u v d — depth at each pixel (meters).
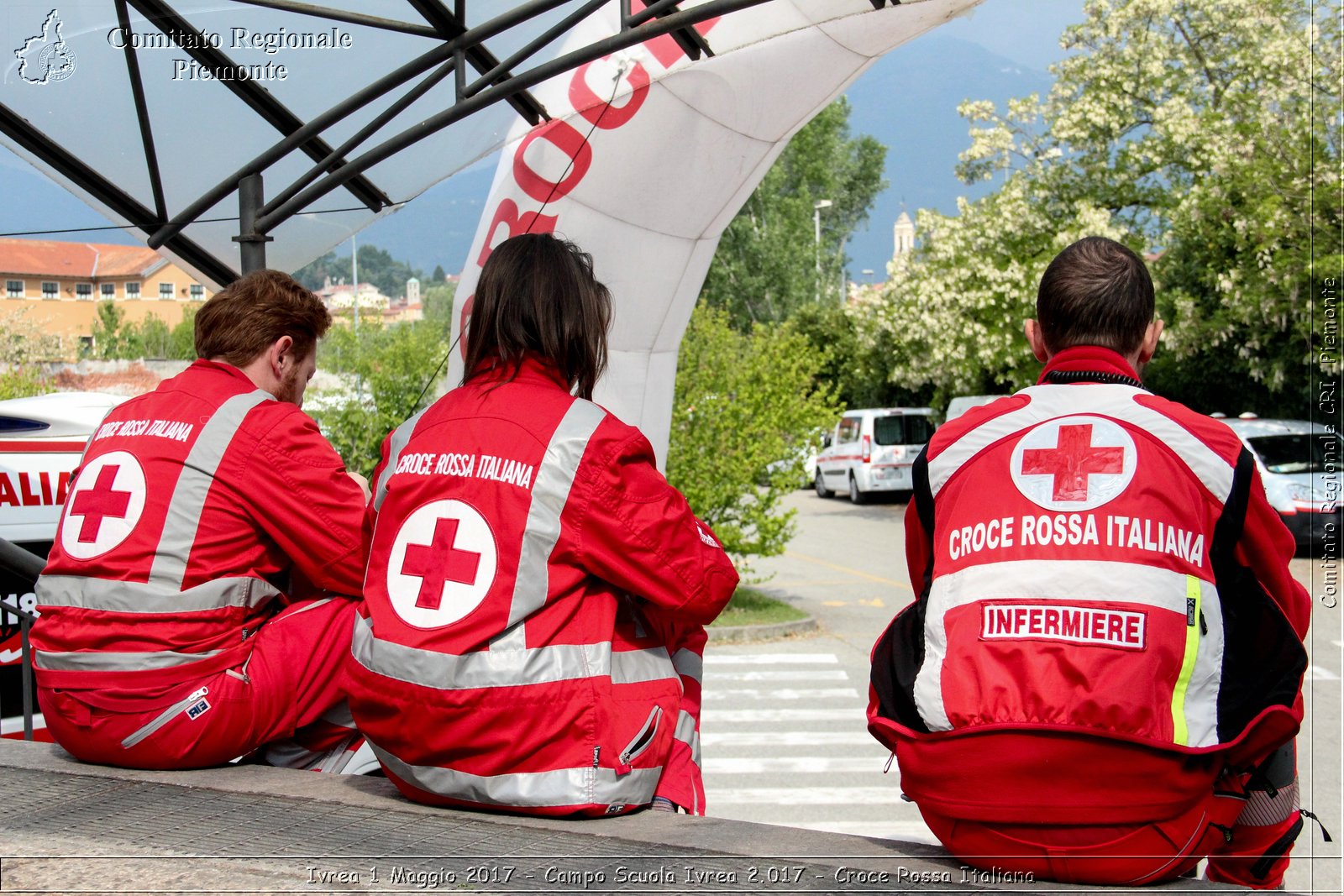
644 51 4.53
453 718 2.20
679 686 2.45
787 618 12.32
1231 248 17.02
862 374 29.05
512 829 2.24
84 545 2.74
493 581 2.22
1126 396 2.06
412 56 4.22
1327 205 15.17
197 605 2.72
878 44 4.37
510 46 4.37
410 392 12.24
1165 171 19.66
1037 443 2.05
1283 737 1.90
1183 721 1.87
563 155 4.79
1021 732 1.88
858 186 49.97
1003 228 21.02
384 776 2.85
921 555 2.30
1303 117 15.90
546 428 2.31
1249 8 17.91
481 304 2.47
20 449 4.92
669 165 4.80
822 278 41.84
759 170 4.89
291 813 2.38
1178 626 1.88
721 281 39.91
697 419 12.42
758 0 3.45
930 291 21.61
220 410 2.81
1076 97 20.75
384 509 2.39
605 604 2.32
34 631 2.79
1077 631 1.89
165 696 2.68
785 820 6.29
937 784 1.98
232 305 2.96
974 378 22.34
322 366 12.30
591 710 2.23
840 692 9.48
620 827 2.25
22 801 2.49
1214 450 1.98
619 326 5.16
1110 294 2.13
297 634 2.84
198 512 2.73
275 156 4.42
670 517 2.32
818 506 26.94
